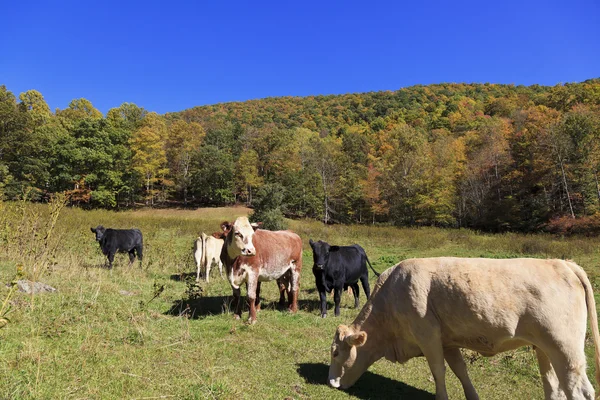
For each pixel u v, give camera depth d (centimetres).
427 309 430
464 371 454
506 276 396
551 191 4078
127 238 1267
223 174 6594
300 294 1091
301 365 542
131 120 8481
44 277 843
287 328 717
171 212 5859
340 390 479
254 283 743
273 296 1012
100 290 817
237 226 704
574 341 361
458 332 419
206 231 2586
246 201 7156
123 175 5828
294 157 7038
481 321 396
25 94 7600
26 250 938
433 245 2403
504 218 4234
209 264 1162
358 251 933
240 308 799
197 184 6625
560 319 364
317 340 653
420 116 11706
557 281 378
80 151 5269
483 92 16100
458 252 2166
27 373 405
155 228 2466
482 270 410
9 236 1069
